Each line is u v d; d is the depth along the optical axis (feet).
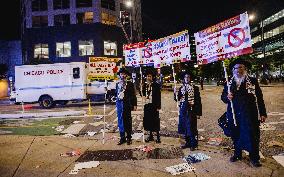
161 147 22.77
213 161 18.25
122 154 21.24
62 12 141.59
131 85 24.57
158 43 26.21
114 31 144.87
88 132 30.73
